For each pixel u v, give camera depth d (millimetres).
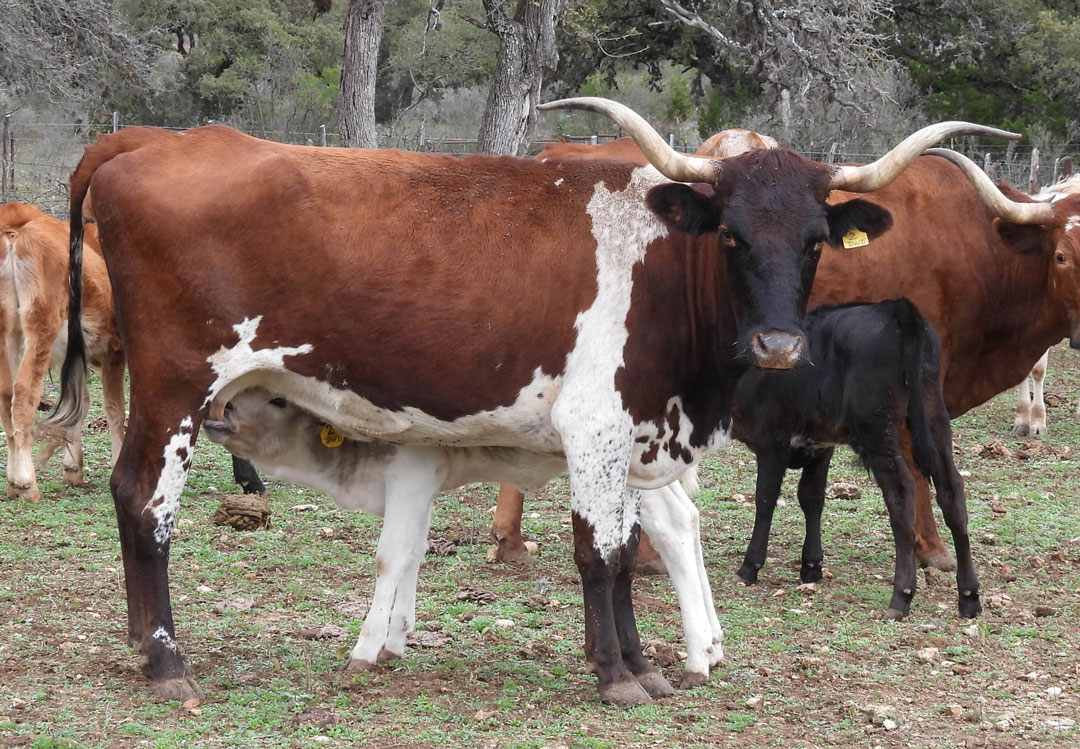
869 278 8234
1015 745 5219
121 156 5566
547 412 5672
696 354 5719
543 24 15750
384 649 6160
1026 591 7711
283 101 35656
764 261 5254
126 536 5559
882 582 7953
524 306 5535
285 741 4992
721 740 5211
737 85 30516
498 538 8102
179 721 5164
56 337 9516
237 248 5426
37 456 10812
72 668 5785
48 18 24547
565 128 35125
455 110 37125
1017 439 12727
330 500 9750
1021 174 26531
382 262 5469
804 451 7723
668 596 7559
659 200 5434
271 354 5516
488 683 5867
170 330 5473
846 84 19266
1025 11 31469
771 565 8336
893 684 6031
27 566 7539
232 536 8484
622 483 5625
